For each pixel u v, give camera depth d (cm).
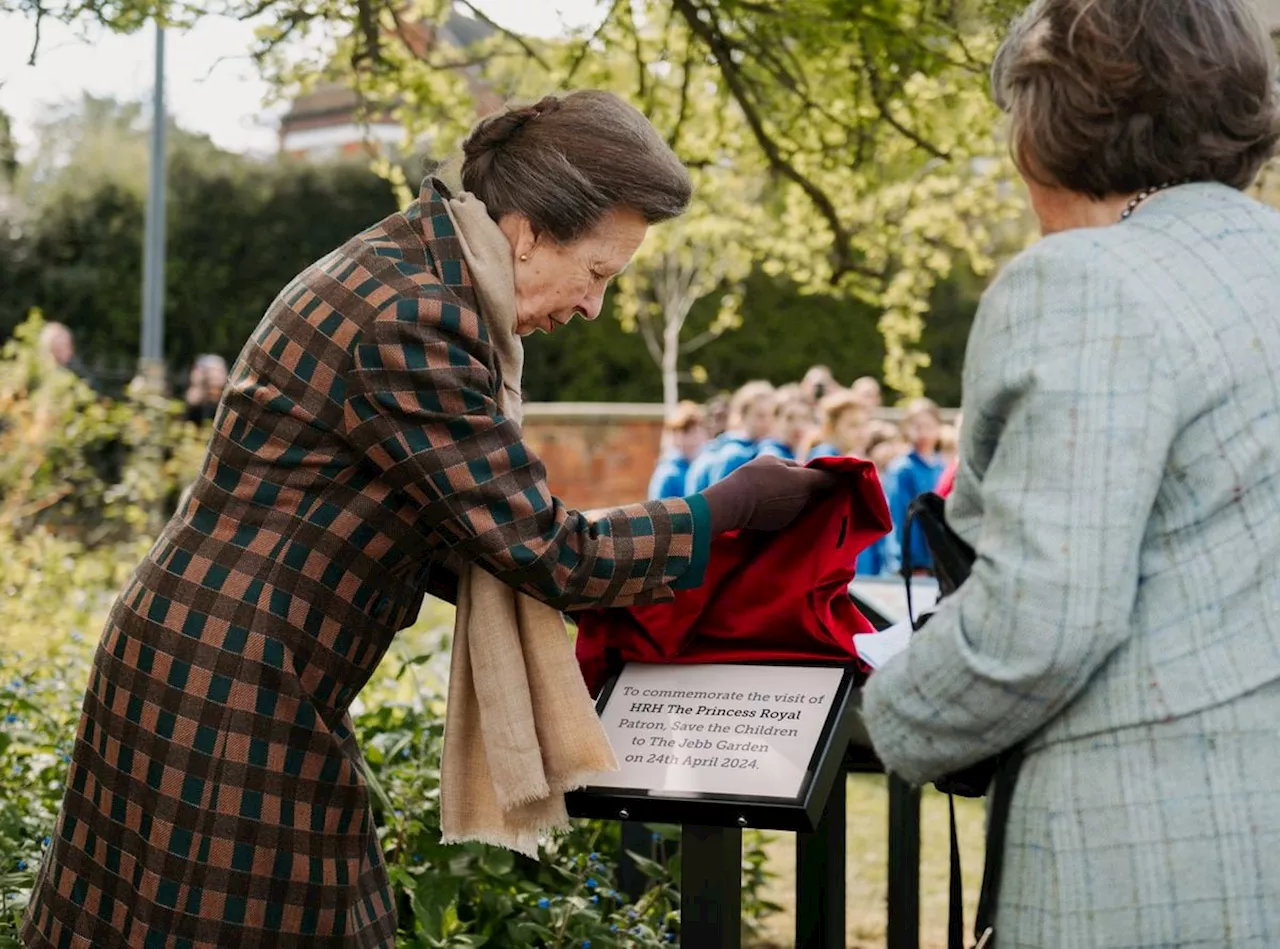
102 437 966
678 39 515
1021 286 145
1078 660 136
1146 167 153
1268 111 153
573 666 194
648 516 188
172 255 1941
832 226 535
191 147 1945
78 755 196
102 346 1927
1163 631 141
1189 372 139
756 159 561
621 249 192
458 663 197
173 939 182
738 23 479
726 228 765
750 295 2133
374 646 190
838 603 214
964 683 143
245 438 185
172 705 182
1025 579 136
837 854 248
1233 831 138
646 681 211
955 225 680
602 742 191
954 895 170
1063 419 138
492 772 191
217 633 181
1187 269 144
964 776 166
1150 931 139
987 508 143
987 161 659
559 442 1298
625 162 187
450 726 197
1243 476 141
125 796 187
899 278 697
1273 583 141
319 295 184
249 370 187
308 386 182
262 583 182
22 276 1916
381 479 184
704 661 209
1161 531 142
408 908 304
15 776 325
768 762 193
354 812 188
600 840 354
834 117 503
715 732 199
